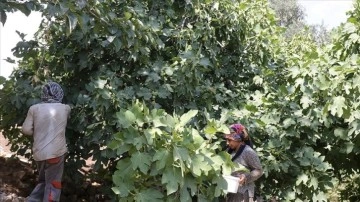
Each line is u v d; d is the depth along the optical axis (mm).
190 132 4039
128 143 3959
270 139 5672
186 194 4023
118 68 5465
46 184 4504
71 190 6023
